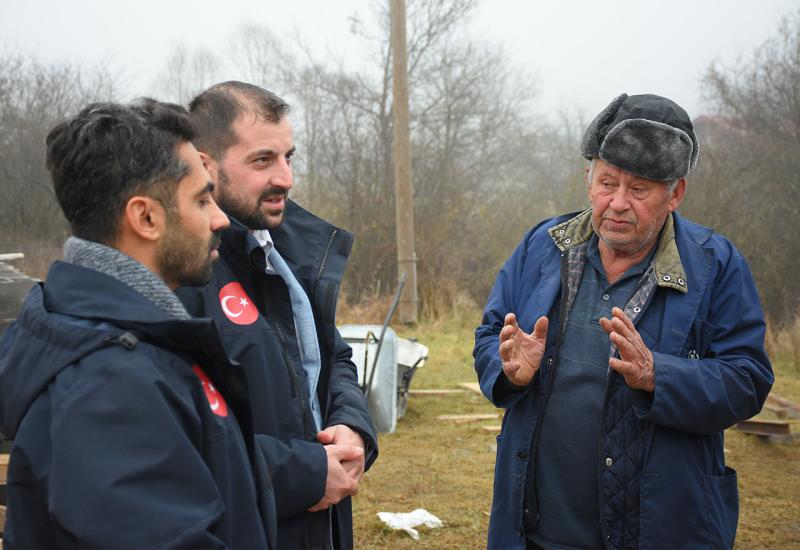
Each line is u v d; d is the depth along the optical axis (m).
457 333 12.18
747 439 6.82
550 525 2.52
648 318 2.49
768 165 14.12
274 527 1.71
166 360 1.45
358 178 15.98
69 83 17.05
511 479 2.57
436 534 4.67
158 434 1.35
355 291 14.77
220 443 1.52
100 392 1.34
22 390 1.40
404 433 6.95
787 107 14.78
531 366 2.48
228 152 2.15
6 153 15.80
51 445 1.34
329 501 1.99
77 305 1.44
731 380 2.37
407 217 12.48
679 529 2.38
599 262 2.61
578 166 17.69
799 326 10.61
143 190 1.50
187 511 1.35
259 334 2.01
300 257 2.39
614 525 2.43
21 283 3.57
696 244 2.56
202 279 1.63
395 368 6.97
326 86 17.81
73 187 1.50
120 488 1.30
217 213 1.65
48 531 1.40
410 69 17.97
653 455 2.39
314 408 2.27
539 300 2.64
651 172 2.40
